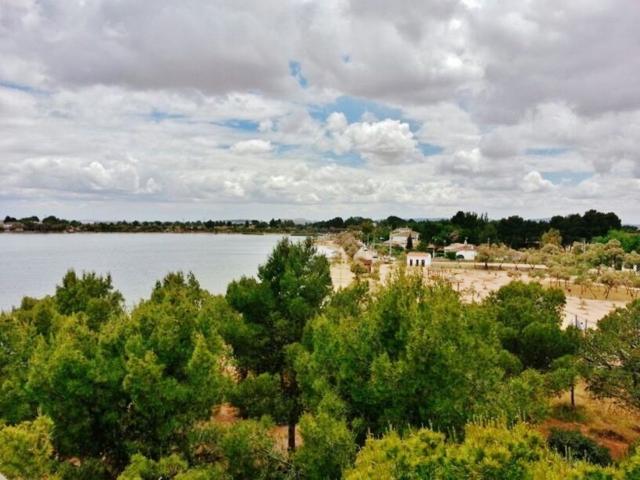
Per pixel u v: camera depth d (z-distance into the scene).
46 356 13.55
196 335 13.80
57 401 12.24
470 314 17.84
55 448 12.50
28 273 123.94
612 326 22.64
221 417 21.77
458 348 13.02
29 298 30.00
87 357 13.56
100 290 29.11
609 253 120.88
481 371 14.36
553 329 24.69
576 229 188.00
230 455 13.21
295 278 19.88
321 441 11.16
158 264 153.75
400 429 11.79
